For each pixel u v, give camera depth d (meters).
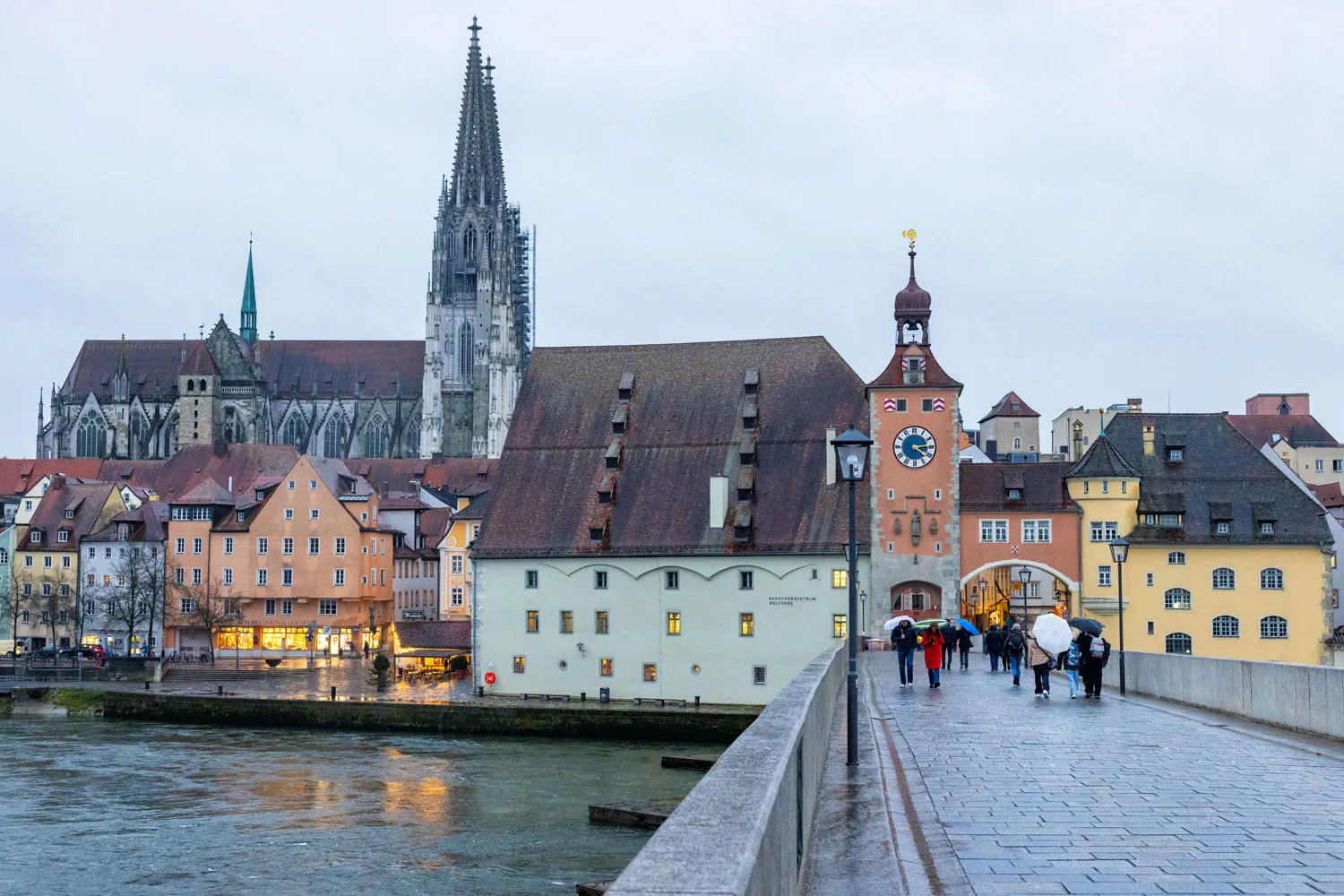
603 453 116.81
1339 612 125.69
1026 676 58.72
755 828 8.81
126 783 81.06
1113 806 20.56
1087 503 104.50
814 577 106.44
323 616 160.88
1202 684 41.00
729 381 118.81
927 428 105.25
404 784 80.75
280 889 54.09
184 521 163.00
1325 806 20.64
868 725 34.47
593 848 62.00
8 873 56.72
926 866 16.11
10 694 126.38
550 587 111.25
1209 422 110.06
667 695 108.31
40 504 176.00
